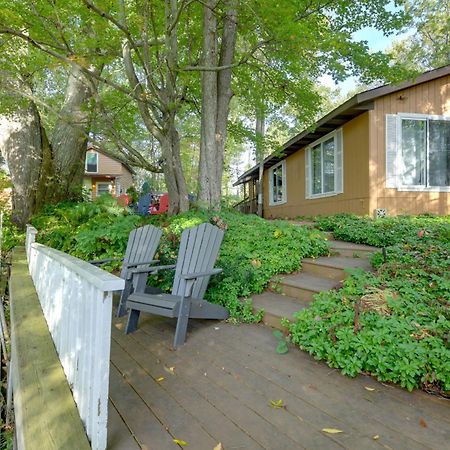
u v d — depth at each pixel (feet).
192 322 10.98
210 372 7.70
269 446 5.26
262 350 8.71
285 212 40.19
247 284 12.20
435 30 54.49
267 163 44.62
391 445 5.23
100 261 13.28
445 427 5.64
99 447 4.70
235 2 17.08
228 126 29.09
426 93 24.44
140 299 10.09
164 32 17.17
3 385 12.19
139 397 6.73
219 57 22.48
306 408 6.25
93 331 4.99
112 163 69.92
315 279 12.50
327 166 30.40
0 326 14.05
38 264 12.12
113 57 17.53
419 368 6.78
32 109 26.43
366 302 8.60
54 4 14.49
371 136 23.68
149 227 13.75
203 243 11.44
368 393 6.71
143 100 17.20
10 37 16.81
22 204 26.35
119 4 15.02
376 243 15.57
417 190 24.35
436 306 8.57
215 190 21.02
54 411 5.35
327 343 7.88
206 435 5.53
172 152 20.04
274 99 27.12
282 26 15.42
